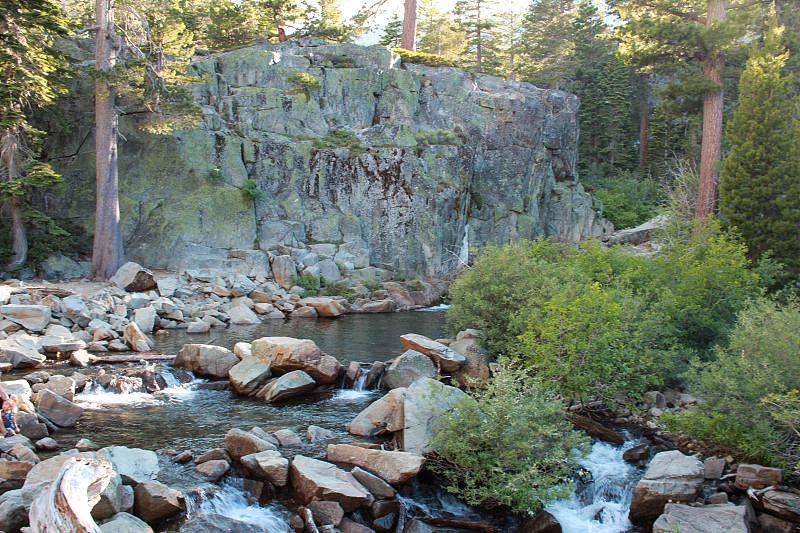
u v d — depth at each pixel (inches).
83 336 794.8
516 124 1854.1
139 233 1259.8
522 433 381.4
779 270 808.3
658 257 730.2
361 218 1518.2
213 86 1505.9
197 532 316.2
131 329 782.5
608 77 2322.8
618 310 514.3
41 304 847.1
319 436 456.8
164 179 1321.4
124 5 1190.3
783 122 900.0
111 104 1137.4
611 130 2359.7
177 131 1346.0
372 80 1715.1
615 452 449.7
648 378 530.6
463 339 660.1
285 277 1298.0
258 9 2027.6
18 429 427.5
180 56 1321.4
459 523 357.7
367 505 356.2
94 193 1259.8
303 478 357.7
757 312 454.6
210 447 431.5
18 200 1072.2
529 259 694.5
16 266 1074.7
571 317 494.9
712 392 432.8
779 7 1433.3
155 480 361.7
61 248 1155.3
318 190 1491.1
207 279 1200.8
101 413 511.5
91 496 243.3
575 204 1993.1
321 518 340.8
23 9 1031.0
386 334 942.4
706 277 640.4
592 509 385.4
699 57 1186.6
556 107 2016.5
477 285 679.7
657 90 1258.6
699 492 373.4
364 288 1365.7
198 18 2134.6
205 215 1314.0
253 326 1023.0
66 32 1084.5
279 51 1760.6
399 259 1521.9
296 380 585.0
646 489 368.2
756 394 397.4
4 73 1005.2
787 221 850.8
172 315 1004.6
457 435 389.4
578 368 485.7
